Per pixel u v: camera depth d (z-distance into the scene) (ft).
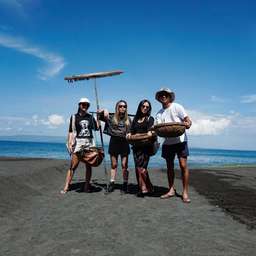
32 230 17.74
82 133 28.30
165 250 14.85
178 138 24.98
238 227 18.63
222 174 49.60
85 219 19.92
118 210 22.15
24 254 14.38
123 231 17.57
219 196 28.58
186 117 24.56
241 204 25.08
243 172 54.13
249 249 15.12
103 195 27.50
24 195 26.32
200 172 52.21
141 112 26.18
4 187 26.63
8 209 21.79
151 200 25.48
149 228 18.12
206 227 18.44
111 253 14.47
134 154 26.84
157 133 24.75
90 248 15.07
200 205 24.21
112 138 28.25
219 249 15.01
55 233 17.22
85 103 27.99
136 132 26.40
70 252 14.60
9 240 16.15
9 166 45.68
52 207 23.06
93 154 28.04
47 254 14.37
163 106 25.59
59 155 137.59
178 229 17.98
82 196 27.12
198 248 15.11
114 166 28.66
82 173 45.16
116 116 27.86
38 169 41.47
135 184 34.68
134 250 14.84
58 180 36.58
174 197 26.81
